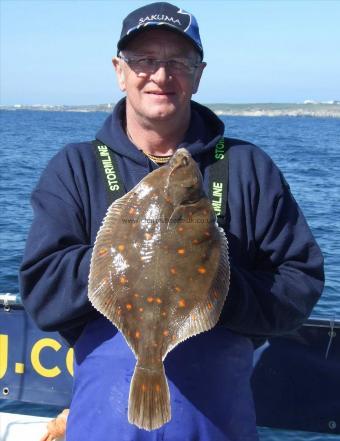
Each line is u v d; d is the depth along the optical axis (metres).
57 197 1.10
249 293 1.02
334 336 1.45
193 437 1.02
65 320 1.03
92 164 1.14
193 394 1.03
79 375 1.08
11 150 14.37
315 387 1.46
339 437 1.82
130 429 1.00
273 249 1.11
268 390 1.47
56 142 17.97
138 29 1.07
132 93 1.12
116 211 0.98
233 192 1.12
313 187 8.21
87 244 1.10
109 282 0.96
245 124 41.00
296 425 1.46
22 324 1.50
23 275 1.05
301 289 1.08
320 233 5.00
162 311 0.95
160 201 0.96
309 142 20.30
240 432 1.06
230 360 1.06
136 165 1.13
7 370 1.51
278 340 1.47
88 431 1.02
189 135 1.16
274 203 1.13
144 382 0.94
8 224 5.14
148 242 0.95
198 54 1.12
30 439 1.45
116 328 1.05
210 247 0.95
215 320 0.95
